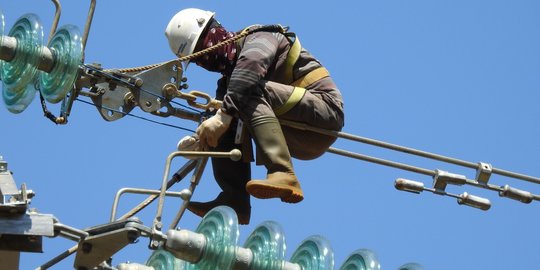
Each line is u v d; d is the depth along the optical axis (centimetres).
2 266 944
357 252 1056
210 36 1205
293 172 1155
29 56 1082
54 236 934
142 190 1021
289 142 1195
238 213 1210
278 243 991
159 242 965
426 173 1287
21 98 1110
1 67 1115
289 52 1194
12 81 1099
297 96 1177
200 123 1191
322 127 1196
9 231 919
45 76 1096
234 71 1162
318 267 1018
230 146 1204
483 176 1309
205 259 972
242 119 1173
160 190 1011
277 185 1141
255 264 984
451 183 1291
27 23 1089
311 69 1199
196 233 979
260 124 1159
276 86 1175
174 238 965
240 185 1212
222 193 1211
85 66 1135
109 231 950
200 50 1205
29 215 926
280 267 991
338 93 1201
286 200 1153
